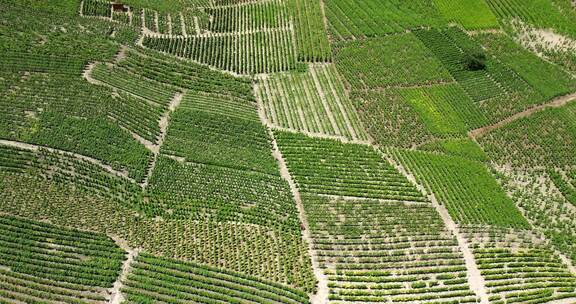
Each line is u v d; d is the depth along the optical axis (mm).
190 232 96438
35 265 88875
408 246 99312
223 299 87250
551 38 152500
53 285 86312
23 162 104750
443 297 91812
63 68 126125
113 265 89438
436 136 123188
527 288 94875
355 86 133375
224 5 155250
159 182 104625
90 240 93000
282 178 109688
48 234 93188
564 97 136500
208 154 111875
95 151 108688
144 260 90938
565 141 124188
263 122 122125
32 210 96562
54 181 102125
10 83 120375
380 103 129125
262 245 95875
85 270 88562
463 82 137125
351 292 90438
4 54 126625
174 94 125875
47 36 134250
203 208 101125
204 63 135250
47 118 113750
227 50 139375
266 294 88438
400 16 155750
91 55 130750
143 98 123438
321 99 129625
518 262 98875
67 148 108438
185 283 88750
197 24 146875
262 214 101312
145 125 116312
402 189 110000
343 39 147750
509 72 140750
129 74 128625
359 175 112062
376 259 96438
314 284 91000
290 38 145500
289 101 128000
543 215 108188
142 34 140875
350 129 123062
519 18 158000
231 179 107312
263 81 132625
